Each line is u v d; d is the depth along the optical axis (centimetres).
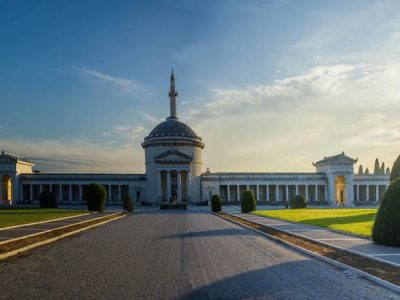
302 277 1540
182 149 13488
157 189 12650
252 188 13888
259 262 1856
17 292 1316
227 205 12638
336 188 13662
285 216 5372
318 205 12594
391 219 2309
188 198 12575
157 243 2541
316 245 2373
